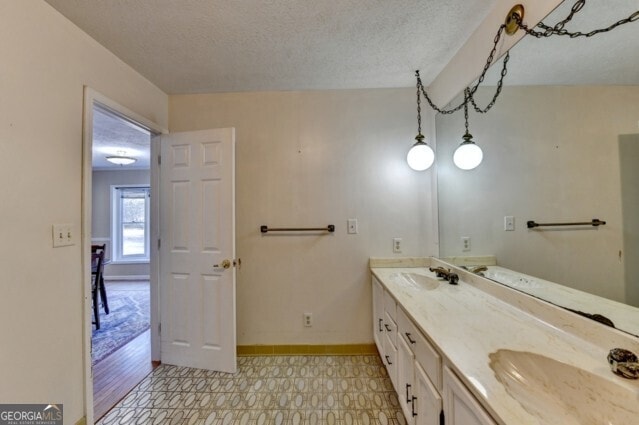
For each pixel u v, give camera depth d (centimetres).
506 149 153
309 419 167
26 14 132
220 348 219
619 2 95
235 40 176
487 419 75
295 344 245
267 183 246
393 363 174
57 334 144
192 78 222
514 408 72
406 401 147
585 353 97
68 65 154
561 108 118
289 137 246
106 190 562
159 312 237
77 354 154
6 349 123
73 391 151
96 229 560
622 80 95
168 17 154
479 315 133
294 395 189
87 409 158
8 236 124
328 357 239
